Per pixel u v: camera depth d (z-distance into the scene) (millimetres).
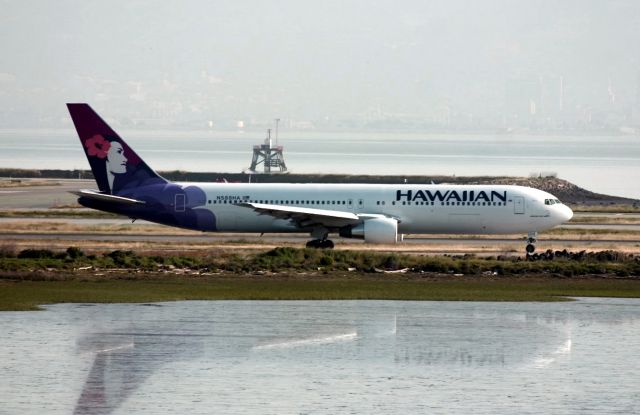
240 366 191125
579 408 170250
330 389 178750
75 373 185000
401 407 169875
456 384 182500
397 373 188375
